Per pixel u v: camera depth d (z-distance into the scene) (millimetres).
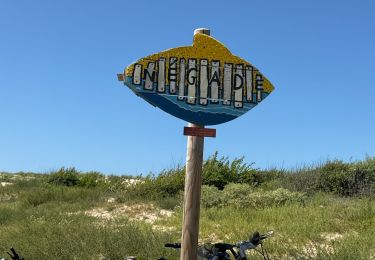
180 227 12281
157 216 14695
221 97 5480
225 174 19312
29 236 10875
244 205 14422
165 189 17812
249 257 8719
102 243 9766
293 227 11000
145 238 10062
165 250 9312
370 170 17438
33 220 13266
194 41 5484
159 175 19141
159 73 5434
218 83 5484
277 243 9719
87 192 18219
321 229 10930
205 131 5461
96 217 13875
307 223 11125
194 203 5477
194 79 5465
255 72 5523
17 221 13461
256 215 12781
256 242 5551
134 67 5402
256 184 19125
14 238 11016
